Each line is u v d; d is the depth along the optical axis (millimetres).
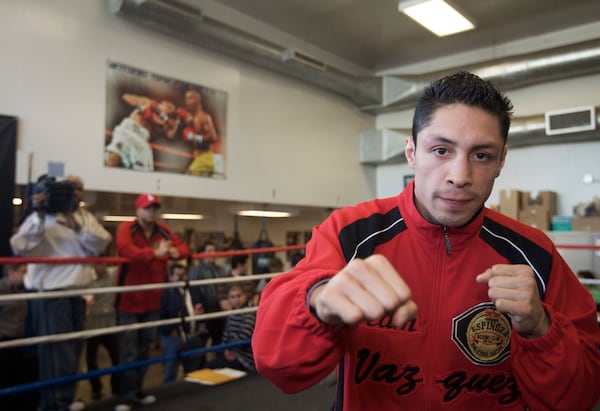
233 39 4328
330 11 4809
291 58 4715
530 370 689
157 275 2957
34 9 3371
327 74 5227
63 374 2414
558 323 667
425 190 691
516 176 5484
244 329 3490
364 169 6406
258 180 4941
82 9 3633
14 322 2691
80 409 2520
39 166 3307
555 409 687
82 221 2594
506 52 5598
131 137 3865
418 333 771
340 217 852
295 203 5344
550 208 4969
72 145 3502
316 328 570
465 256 792
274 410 2641
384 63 6316
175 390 2957
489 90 666
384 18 4969
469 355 773
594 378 712
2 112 3166
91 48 3660
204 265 3939
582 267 4590
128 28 3912
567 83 5133
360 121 6387
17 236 2330
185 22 3932
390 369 770
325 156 5789
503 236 827
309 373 600
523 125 5082
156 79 4082
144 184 3936
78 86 3566
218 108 4590
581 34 5102
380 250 800
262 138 5023
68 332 2449
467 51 5891
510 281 609
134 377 2732
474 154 657
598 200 4781
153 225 3010
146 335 2879
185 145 4270
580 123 4727
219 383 3088
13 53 3246
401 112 6391
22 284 2922
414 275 789
